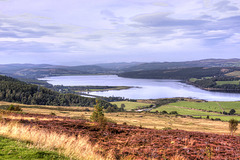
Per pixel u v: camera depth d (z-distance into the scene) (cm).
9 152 857
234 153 1230
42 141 1099
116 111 13888
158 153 1162
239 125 7294
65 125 1786
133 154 1123
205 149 1267
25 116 2402
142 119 8775
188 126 7056
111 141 1398
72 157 950
